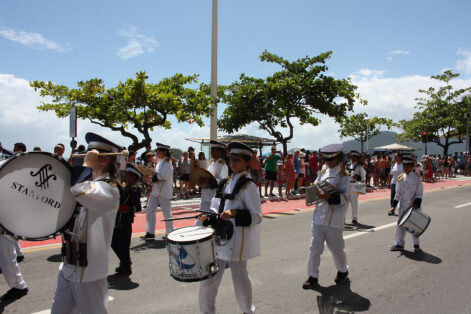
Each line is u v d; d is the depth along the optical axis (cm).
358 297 436
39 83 1277
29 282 469
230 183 335
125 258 499
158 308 400
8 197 230
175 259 290
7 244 407
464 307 411
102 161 266
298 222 902
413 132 3934
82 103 1334
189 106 1334
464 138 3934
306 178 1532
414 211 601
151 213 705
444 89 3791
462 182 2233
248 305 332
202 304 332
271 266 549
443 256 608
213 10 1327
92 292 254
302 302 420
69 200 251
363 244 687
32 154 237
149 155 1142
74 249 249
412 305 415
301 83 2048
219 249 320
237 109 2138
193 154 1273
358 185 860
